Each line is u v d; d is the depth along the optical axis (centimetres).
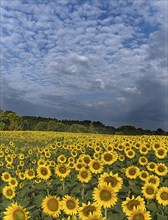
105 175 732
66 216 775
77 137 4031
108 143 2067
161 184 1153
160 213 838
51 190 1109
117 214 722
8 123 8644
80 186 1034
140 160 1455
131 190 1085
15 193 1053
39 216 875
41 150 2206
